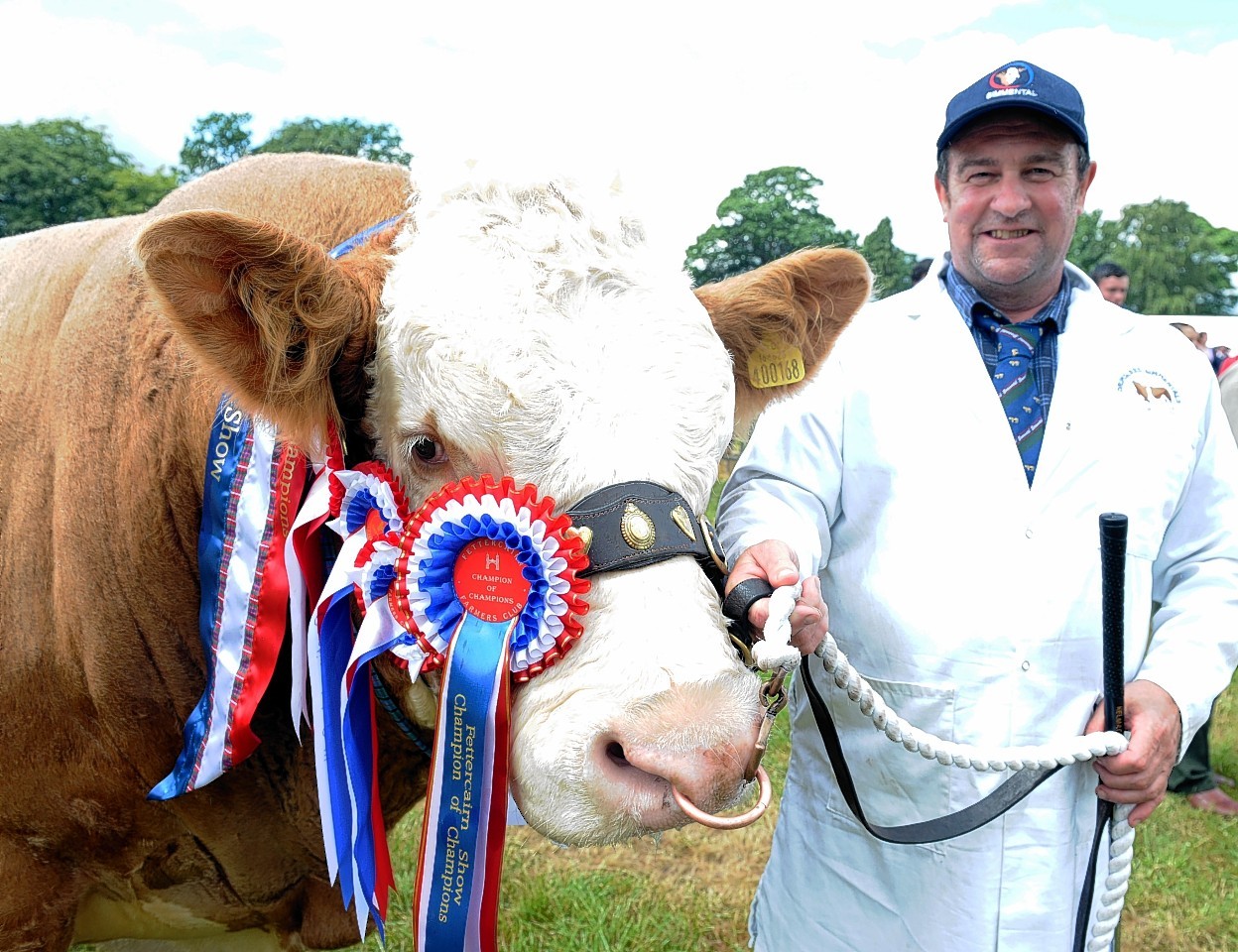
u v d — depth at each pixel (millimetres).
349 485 1647
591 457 1482
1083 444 2057
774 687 1519
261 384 1567
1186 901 3742
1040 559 2029
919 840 1894
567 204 1707
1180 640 2092
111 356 2021
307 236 1988
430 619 1520
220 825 2057
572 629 1413
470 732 1458
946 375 2127
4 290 2338
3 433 2111
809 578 1769
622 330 1579
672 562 1456
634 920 3441
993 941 2016
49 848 2066
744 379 2055
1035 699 2012
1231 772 4824
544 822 1422
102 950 2619
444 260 1620
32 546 2025
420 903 1537
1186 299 51844
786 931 2301
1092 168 2223
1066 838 2023
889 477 2133
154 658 1965
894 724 1828
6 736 2014
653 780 1372
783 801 2375
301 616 1727
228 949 2477
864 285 2035
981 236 2146
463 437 1527
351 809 1737
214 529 1816
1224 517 2199
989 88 2104
